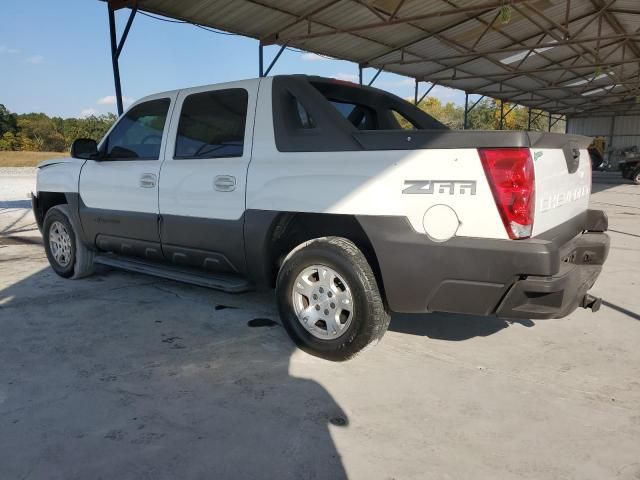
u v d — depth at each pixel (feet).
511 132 8.71
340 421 8.58
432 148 9.40
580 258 11.46
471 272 9.11
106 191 14.94
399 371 10.52
